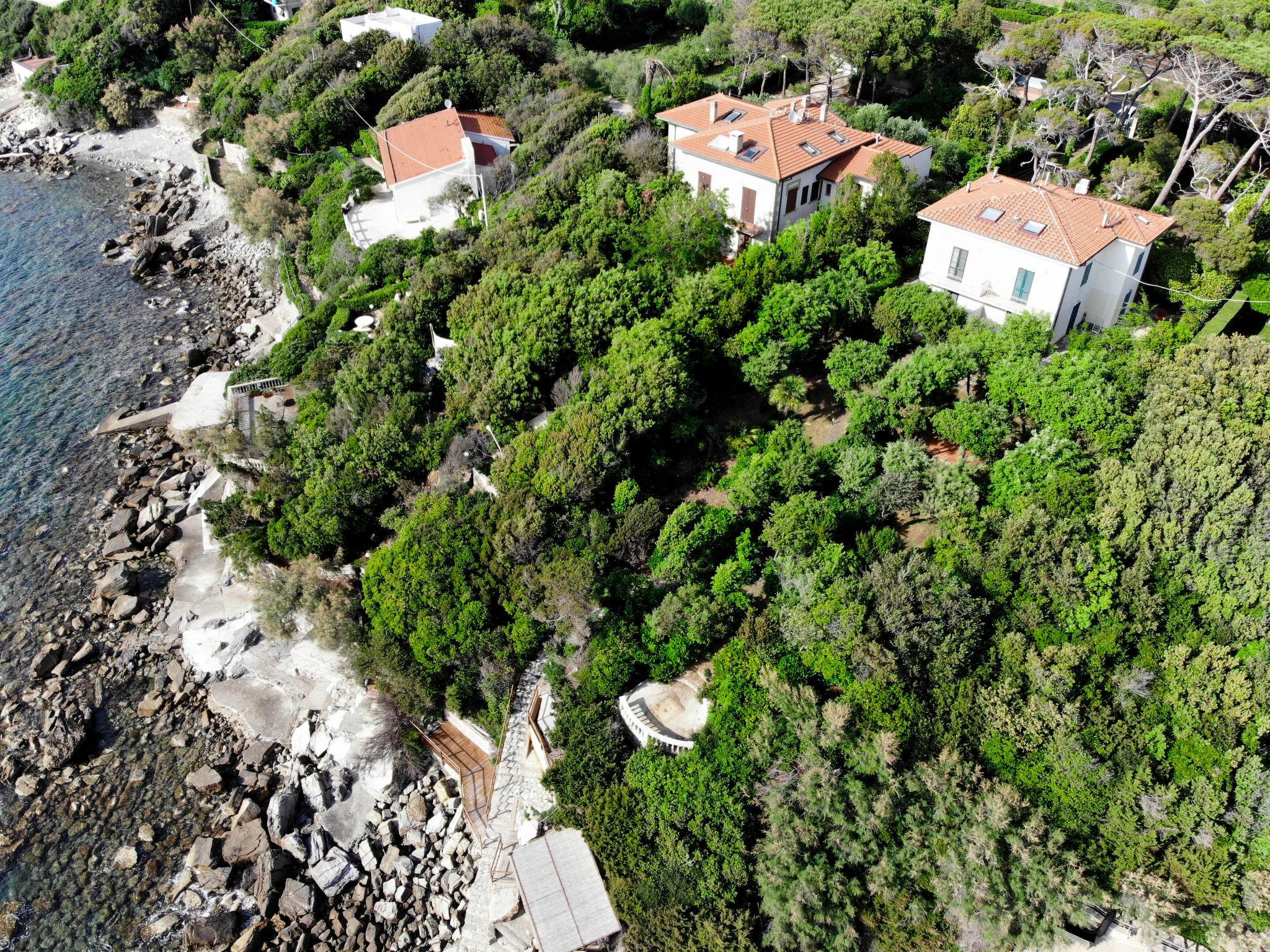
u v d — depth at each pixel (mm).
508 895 39000
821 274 53031
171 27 112750
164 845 43469
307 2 115312
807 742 36562
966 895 33812
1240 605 36844
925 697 37000
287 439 56688
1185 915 33562
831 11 79875
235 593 53906
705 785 36906
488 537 44625
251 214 82312
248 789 45188
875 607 38062
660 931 34781
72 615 54312
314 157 88438
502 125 83812
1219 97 57312
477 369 54000
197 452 64062
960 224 51906
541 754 41156
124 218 97312
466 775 42688
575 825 38719
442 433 52031
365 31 96062
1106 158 65438
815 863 35156
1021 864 34062
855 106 77125
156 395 71500
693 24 102250
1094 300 53031
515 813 40750
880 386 46875
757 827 36844
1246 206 54500
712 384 53000
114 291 85062
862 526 43875
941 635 37281
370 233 75688
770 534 42031
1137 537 39156
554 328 53125
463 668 44125
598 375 50312
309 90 92688
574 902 36219
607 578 43656
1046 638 37219
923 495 43000
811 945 34062
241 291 83812
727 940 34000
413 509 49594
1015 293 51438
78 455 65812
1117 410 42531
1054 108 61625
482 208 71875
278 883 41594
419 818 43062
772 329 50000
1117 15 66438
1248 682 34500
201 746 47562
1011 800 34188
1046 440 42156
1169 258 53094
